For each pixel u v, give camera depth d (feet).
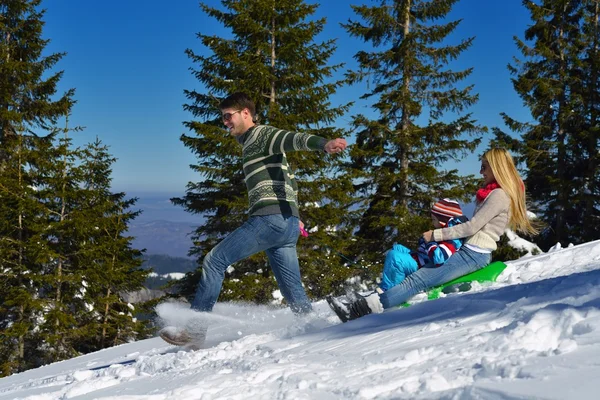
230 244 12.16
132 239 59.26
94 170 59.67
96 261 57.77
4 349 51.70
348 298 12.10
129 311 58.95
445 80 57.67
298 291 12.62
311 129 51.29
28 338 52.85
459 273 12.89
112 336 58.13
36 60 61.36
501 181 13.21
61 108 59.47
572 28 70.54
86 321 56.90
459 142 55.83
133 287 60.03
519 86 68.64
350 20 59.06
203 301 12.31
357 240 55.93
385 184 55.47
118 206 60.49
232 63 48.80
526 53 70.54
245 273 48.78
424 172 55.01
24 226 54.49
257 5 48.44
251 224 12.10
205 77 50.52
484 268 13.21
